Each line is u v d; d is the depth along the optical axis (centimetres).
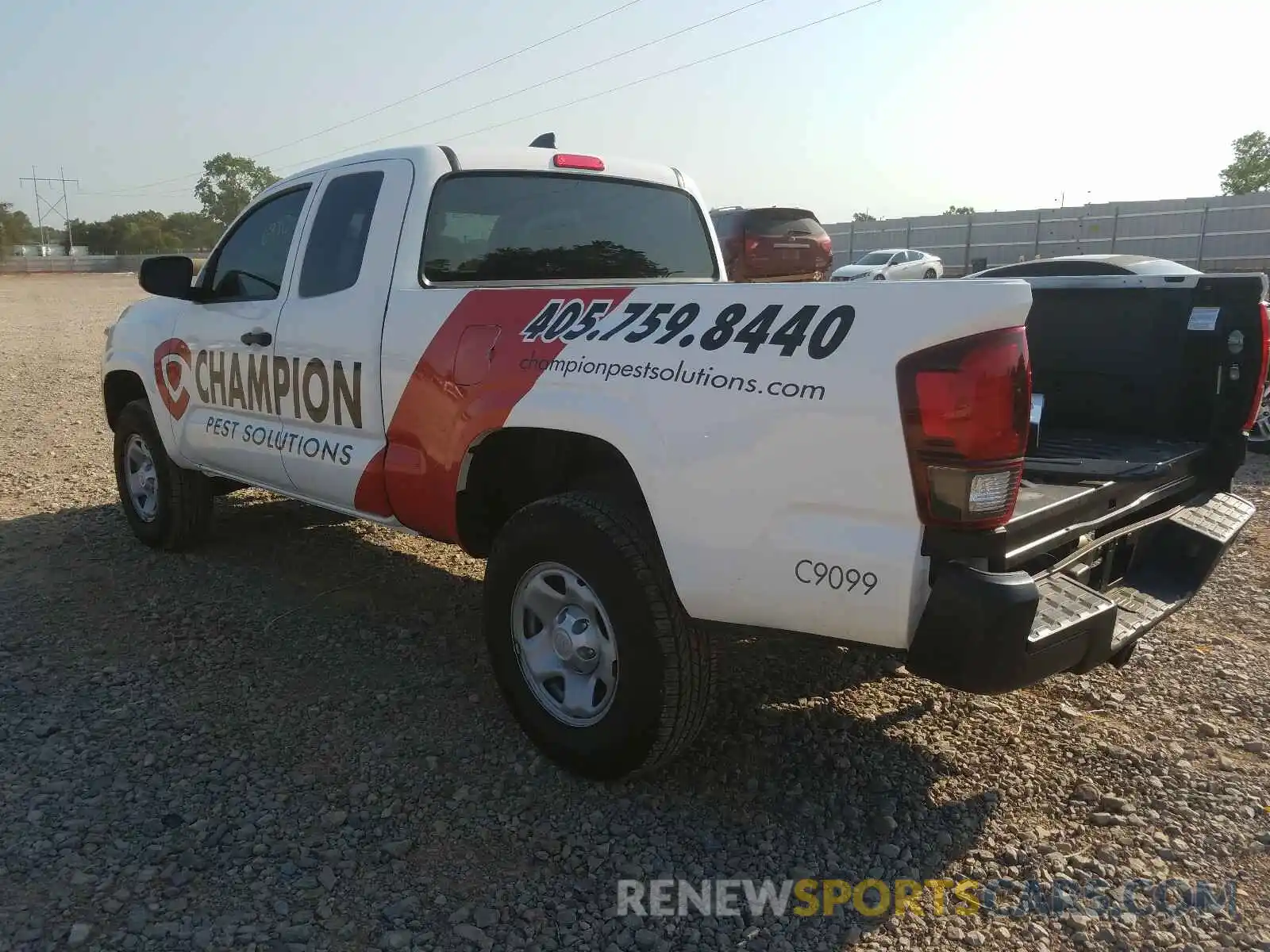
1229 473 410
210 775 325
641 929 257
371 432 391
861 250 3847
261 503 662
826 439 257
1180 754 345
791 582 268
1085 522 308
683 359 284
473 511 364
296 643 436
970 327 240
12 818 298
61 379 1266
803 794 320
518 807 311
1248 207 2916
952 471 243
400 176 393
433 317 360
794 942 253
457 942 251
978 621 243
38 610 471
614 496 318
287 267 439
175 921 255
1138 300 428
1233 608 481
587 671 319
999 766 337
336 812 305
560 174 434
